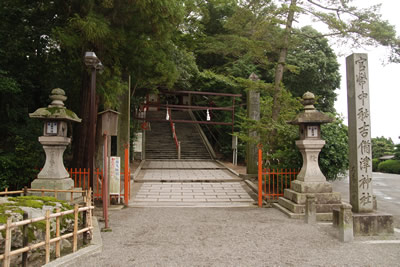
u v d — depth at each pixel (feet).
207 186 35.58
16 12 30.32
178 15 28.12
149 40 30.53
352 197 20.71
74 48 26.00
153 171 45.96
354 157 20.59
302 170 24.77
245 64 63.41
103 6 26.27
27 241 11.88
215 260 14.03
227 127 64.54
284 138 29.55
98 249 15.08
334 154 26.91
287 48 32.55
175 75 35.55
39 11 30.50
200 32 56.75
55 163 23.43
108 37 26.32
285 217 23.04
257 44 31.58
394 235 18.21
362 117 20.56
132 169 46.93
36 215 14.15
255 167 39.45
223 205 27.94
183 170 47.65
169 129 78.84
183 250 15.39
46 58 33.01
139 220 21.98
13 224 10.96
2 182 25.35
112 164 26.94
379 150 108.78
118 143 36.81
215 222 21.45
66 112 23.54
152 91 53.11
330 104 68.23
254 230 19.33
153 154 63.87
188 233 18.58
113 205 27.02
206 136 78.18
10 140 32.14
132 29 28.89
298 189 23.95
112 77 29.25
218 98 66.69
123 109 36.96
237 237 17.76
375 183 48.70
